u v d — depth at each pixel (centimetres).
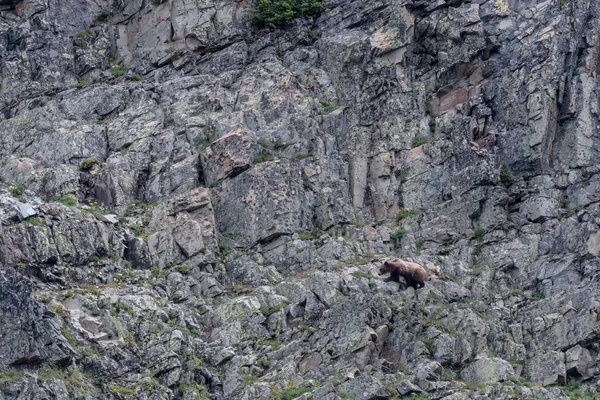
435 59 12588
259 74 12450
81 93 12456
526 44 12412
